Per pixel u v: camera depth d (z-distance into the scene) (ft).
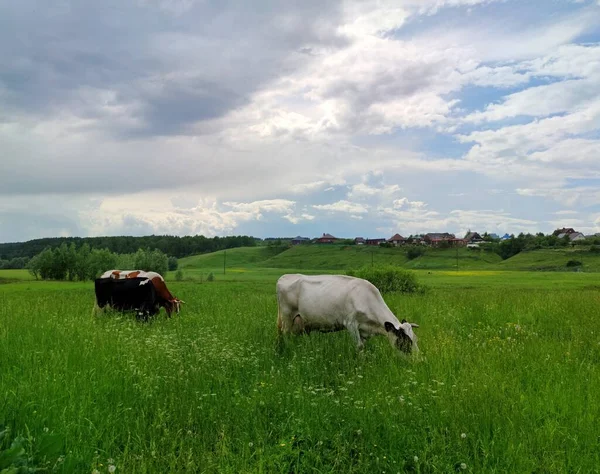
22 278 194.29
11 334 30.42
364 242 546.26
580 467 15.90
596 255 343.05
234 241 615.57
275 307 53.67
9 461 13.57
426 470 16.47
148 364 25.46
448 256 401.29
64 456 15.11
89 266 190.90
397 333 30.78
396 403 20.74
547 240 427.74
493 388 22.17
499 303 53.57
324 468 16.40
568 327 40.32
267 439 18.21
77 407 18.78
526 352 30.35
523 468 16.07
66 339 29.50
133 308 51.16
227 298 72.54
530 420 19.45
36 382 20.36
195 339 34.12
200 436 18.22
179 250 523.29
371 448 17.40
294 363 27.89
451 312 47.73
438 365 26.45
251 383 24.57
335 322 33.96
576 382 23.39
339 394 23.21
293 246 521.65
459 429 18.47
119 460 15.60
